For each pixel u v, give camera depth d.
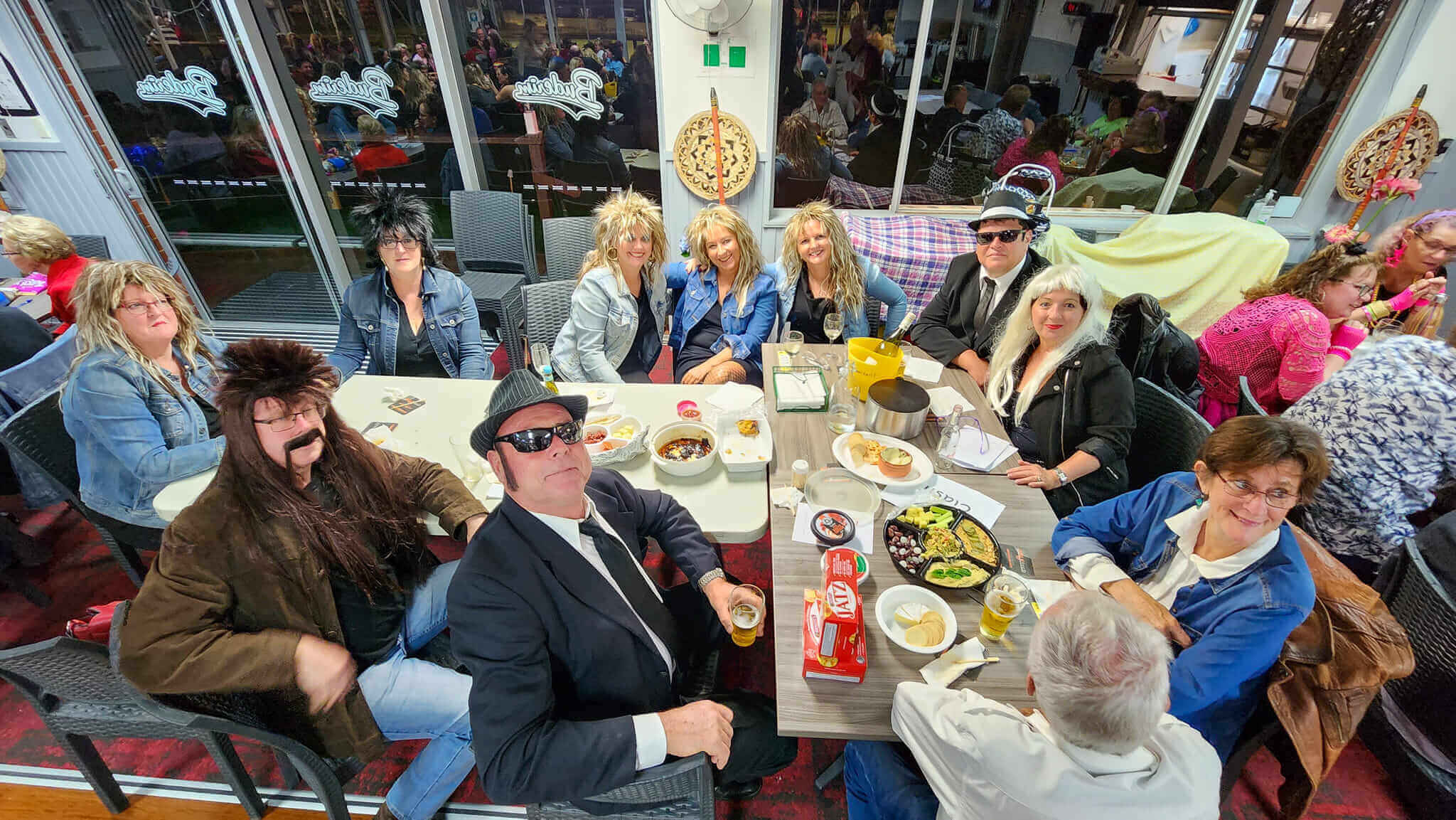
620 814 1.17
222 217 3.88
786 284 2.76
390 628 1.46
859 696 1.11
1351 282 2.22
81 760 1.48
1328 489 1.78
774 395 2.09
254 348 1.18
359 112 3.61
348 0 3.24
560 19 3.37
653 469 1.69
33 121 3.36
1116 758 0.88
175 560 1.14
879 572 1.36
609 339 2.59
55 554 2.37
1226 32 3.19
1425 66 3.15
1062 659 0.86
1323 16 3.12
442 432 1.84
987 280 2.41
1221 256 3.23
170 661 1.11
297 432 1.21
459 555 2.40
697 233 2.57
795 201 3.91
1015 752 0.91
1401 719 1.55
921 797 1.09
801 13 3.26
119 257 3.87
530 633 1.05
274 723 1.31
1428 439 1.61
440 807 1.56
